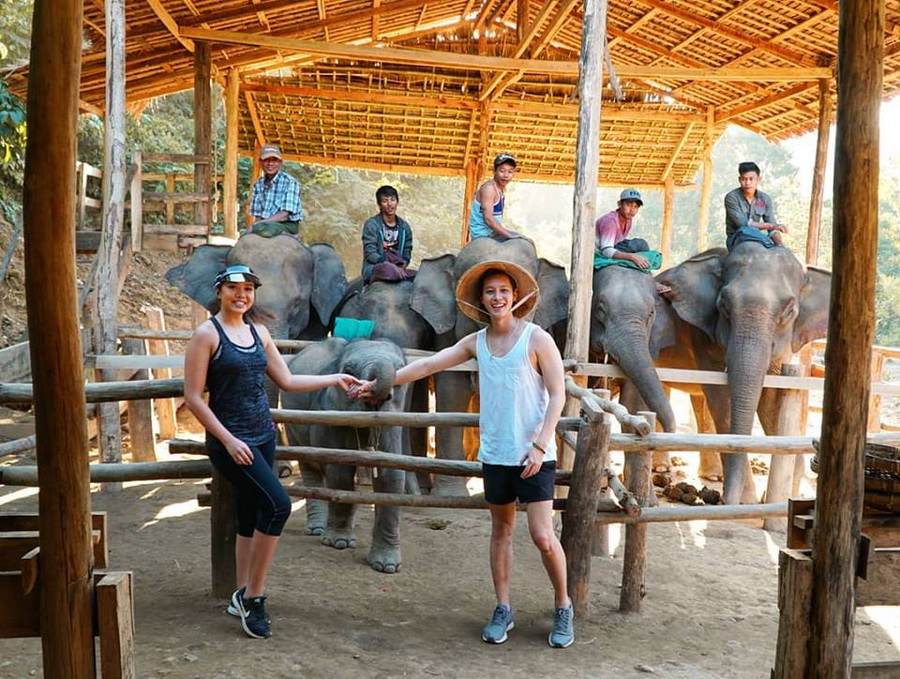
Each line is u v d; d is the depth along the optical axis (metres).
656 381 6.82
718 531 6.44
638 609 4.61
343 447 5.04
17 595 2.43
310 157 16.14
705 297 7.49
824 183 11.32
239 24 10.71
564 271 7.58
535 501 3.92
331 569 5.09
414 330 7.58
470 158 15.38
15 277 13.05
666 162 15.79
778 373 7.34
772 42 10.93
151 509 6.45
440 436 7.13
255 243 7.57
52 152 2.19
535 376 3.90
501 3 13.10
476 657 3.91
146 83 11.57
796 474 7.49
